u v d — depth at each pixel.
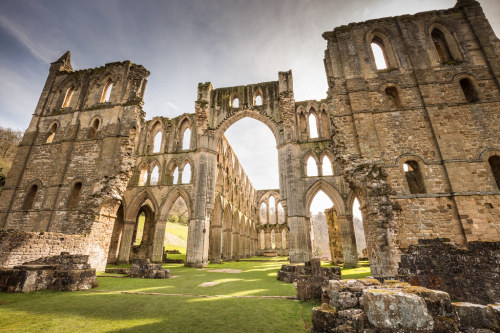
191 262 19.94
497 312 3.34
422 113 13.75
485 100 13.49
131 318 5.22
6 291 7.69
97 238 15.11
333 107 14.87
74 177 18.28
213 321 5.01
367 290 3.74
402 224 11.78
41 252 11.17
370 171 12.53
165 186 23.50
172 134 25.86
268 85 25.41
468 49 14.84
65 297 7.23
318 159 21.02
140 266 12.35
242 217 39.06
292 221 19.33
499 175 12.79
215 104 25.86
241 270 16.47
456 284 7.09
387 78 14.93
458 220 11.47
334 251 21.05
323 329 3.99
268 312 5.62
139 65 22.05
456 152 12.59
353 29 16.41
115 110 19.73
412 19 16.05
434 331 3.24
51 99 22.28
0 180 25.77
